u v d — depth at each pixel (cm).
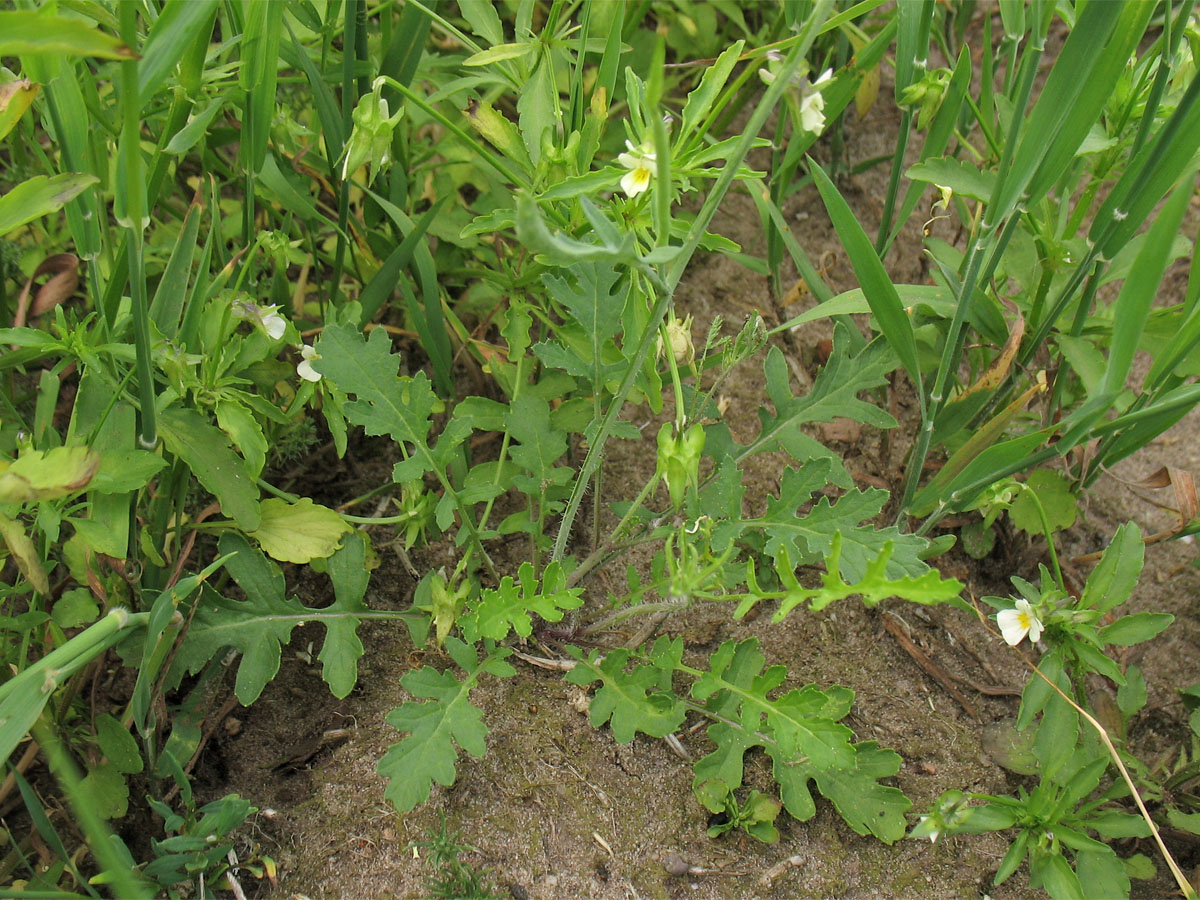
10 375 41
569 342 42
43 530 34
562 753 40
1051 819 36
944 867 38
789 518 37
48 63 32
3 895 32
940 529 46
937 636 44
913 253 53
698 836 38
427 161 50
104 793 36
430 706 36
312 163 45
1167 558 46
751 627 43
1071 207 55
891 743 41
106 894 36
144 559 38
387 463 46
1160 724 42
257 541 40
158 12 39
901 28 40
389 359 39
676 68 54
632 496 46
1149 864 38
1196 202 54
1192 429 49
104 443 35
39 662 31
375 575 44
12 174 44
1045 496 43
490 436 47
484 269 45
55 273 39
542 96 39
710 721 40
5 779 37
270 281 44
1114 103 39
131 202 30
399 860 37
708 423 42
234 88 37
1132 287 32
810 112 31
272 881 37
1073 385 45
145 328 32
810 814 37
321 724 40
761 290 52
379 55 46
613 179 34
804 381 50
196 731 38
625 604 43
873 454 48
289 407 40
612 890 37
